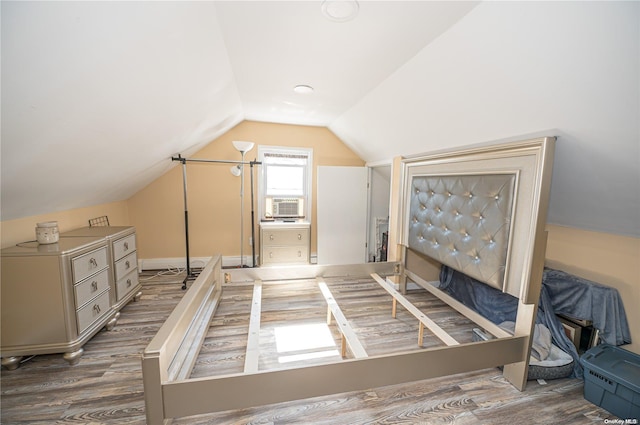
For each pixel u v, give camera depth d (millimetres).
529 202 1524
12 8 695
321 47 1601
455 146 2148
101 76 1151
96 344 2051
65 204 2324
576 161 1497
